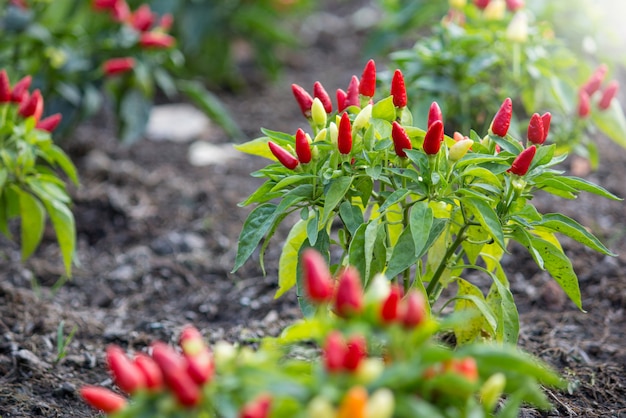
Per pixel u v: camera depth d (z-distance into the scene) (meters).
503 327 1.41
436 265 1.47
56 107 2.06
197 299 1.78
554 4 2.05
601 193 1.39
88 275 1.86
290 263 1.48
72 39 2.06
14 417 1.51
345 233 1.46
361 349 1.22
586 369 1.57
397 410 1.20
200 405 1.21
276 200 2.07
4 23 2.01
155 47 2.06
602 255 1.82
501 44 1.75
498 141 1.41
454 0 1.83
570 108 1.73
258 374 1.20
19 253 1.91
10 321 1.68
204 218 2.01
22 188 1.63
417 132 1.41
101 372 1.61
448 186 1.38
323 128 1.43
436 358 1.21
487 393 1.23
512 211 1.40
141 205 2.04
